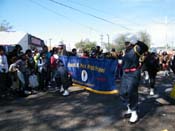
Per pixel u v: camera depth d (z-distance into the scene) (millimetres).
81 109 7078
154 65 8984
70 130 5477
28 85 9211
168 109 7113
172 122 5980
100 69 9430
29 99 8375
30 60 9492
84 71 10117
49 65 10281
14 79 8781
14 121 6066
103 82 9328
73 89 10164
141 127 5648
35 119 6203
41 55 10078
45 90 9961
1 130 5492
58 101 8055
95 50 12859
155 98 8555
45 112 6785
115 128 5586
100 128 5586
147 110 6992
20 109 7098
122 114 6590
